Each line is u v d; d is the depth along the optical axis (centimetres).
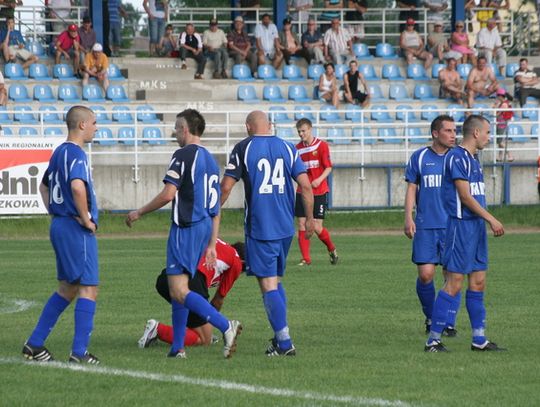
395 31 11469
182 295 2167
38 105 7619
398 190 6838
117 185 6475
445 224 2606
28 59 8069
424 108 8212
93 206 2098
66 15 8700
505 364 2131
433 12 9312
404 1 9612
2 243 5512
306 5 9244
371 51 9781
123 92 7938
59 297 2153
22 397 1791
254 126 2258
